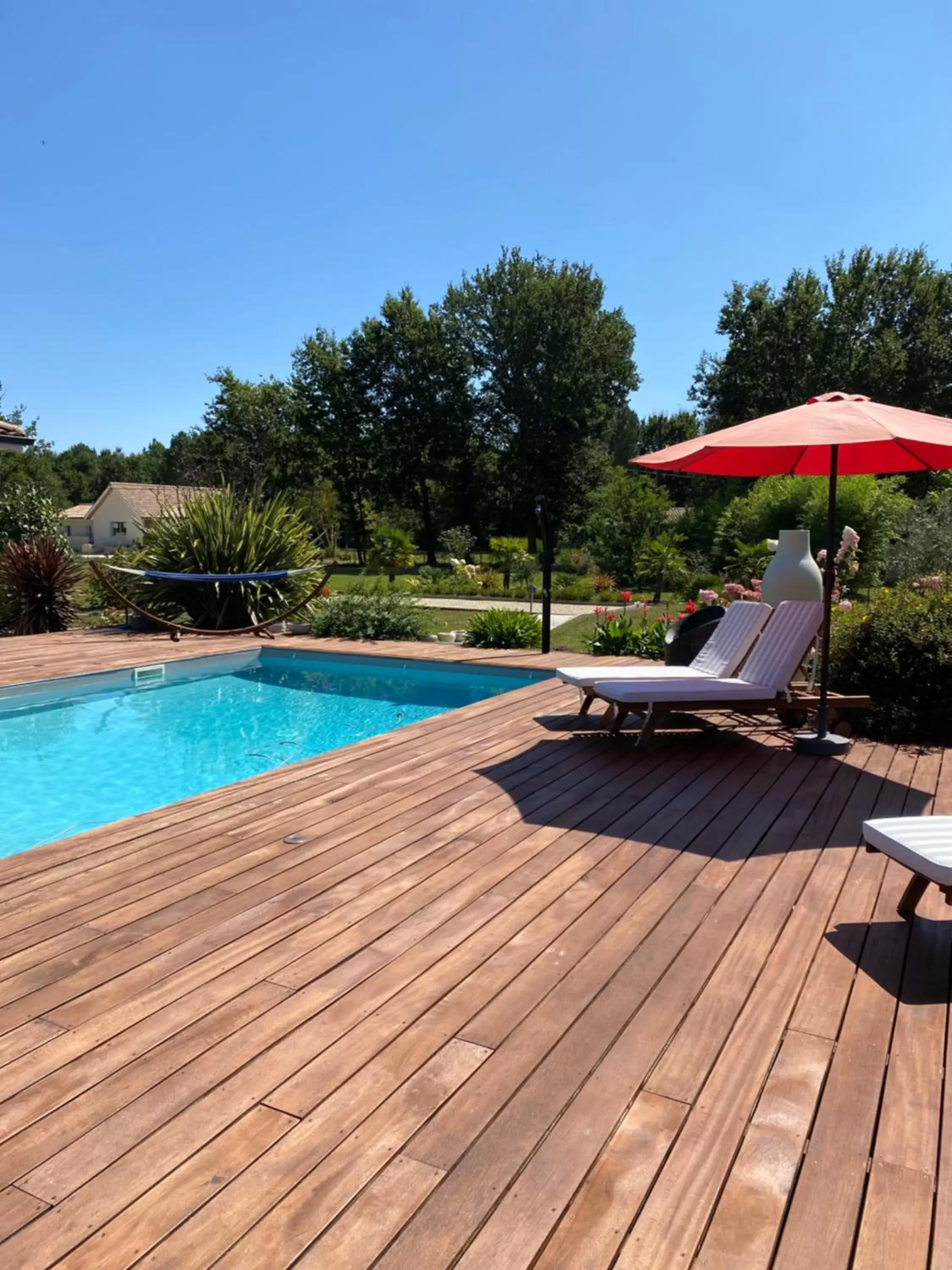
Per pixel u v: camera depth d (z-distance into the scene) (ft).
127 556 45.80
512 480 130.00
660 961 9.38
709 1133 6.62
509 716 22.16
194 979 8.94
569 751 18.58
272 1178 6.11
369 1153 6.38
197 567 41.04
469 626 38.42
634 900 10.97
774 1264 5.37
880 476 64.54
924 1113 6.87
